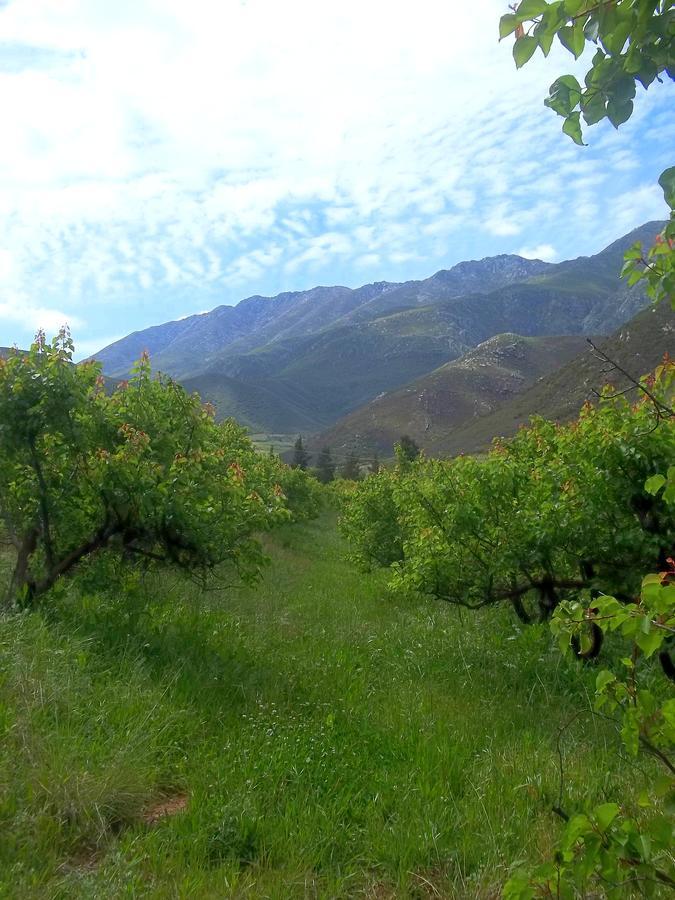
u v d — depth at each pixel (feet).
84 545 22.91
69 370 21.45
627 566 21.31
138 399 24.23
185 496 22.39
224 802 12.61
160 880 10.43
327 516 135.33
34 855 10.51
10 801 11.34
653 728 6.87
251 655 22.56
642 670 18.12
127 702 15.78
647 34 5.13
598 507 20.74
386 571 53.42
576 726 18.13
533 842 11.73
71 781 12.15
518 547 23.97
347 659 24.29
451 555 26.12
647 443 19.43
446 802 13.34
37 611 19.84
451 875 11.04
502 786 13.98
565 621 7.59
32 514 22.88
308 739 15.76
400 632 29.60
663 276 6.75
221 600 33.32
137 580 25.95
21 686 14.80
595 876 9.25
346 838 11.94
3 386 20.62
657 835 6.16
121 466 21.16
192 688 17.88
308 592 41.70
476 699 20.36
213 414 25.55
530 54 5.31
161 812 12.58
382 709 19.12
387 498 49.93
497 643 25.26
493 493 24.47
